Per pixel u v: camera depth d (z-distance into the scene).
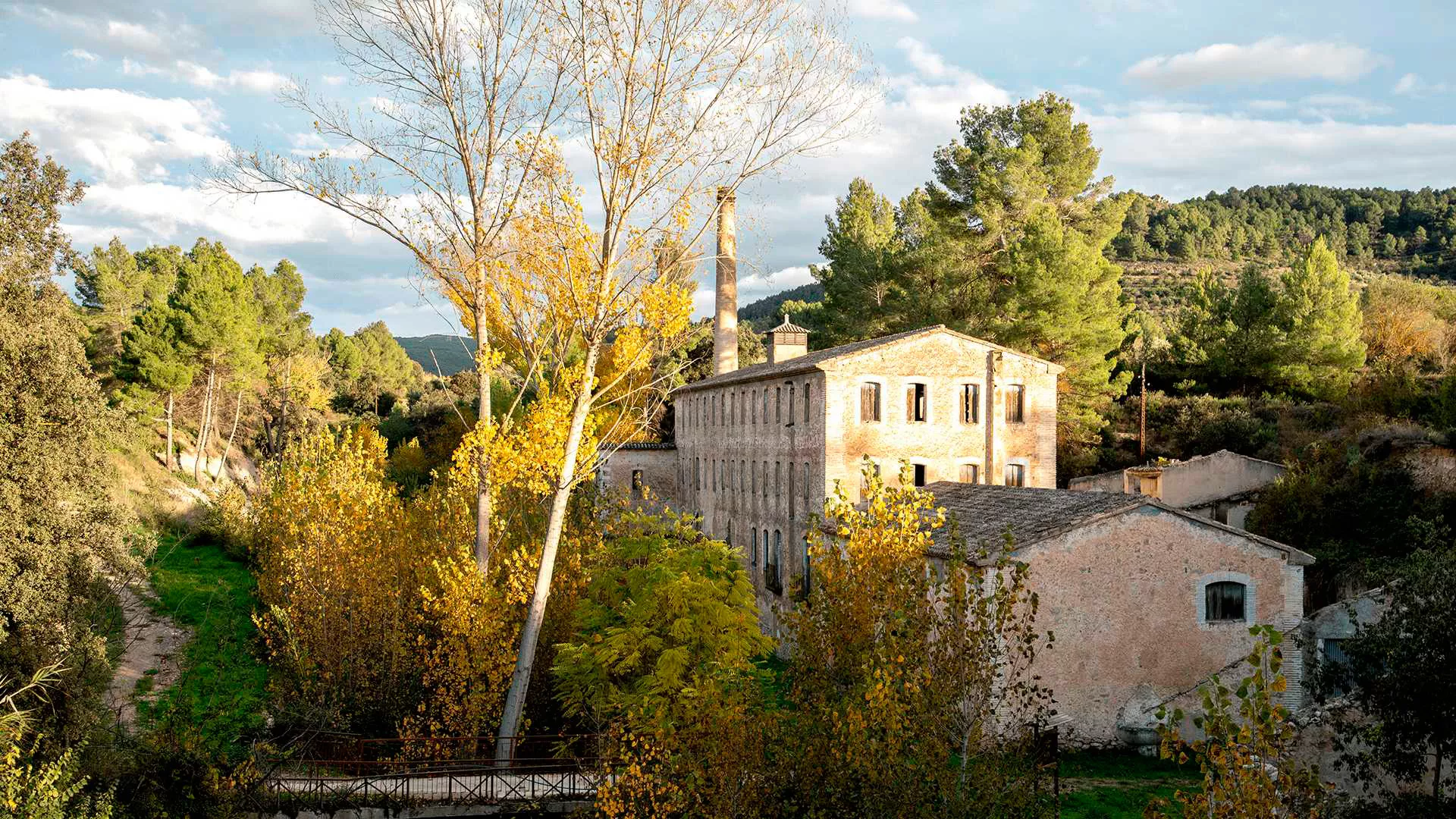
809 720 18.91
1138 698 27.73
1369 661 18.73
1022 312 60.22
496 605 28.91
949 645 17.30
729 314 68.50
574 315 29.62
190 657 37.31
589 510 37.31
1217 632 28.27
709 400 56.84
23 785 19.08
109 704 29.80
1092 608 27.58
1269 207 191.88
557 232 29.06
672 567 28.55
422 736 27.62
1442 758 18.11
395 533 33.12
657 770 19.44
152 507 62.03
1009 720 26.69
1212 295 76.75
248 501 71.50
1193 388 70.94
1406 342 70.19
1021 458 43.81
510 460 29.59
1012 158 63.41
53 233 32.19
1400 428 43.72
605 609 30.09
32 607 24.66
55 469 26.67
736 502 52.09
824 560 21.34
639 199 28.52
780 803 18.69
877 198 88.50
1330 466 41.00
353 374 128.25
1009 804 17.20
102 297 90.69
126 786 22.00
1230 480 44.62
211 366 81.19
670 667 26.20
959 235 66.12
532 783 24.45
